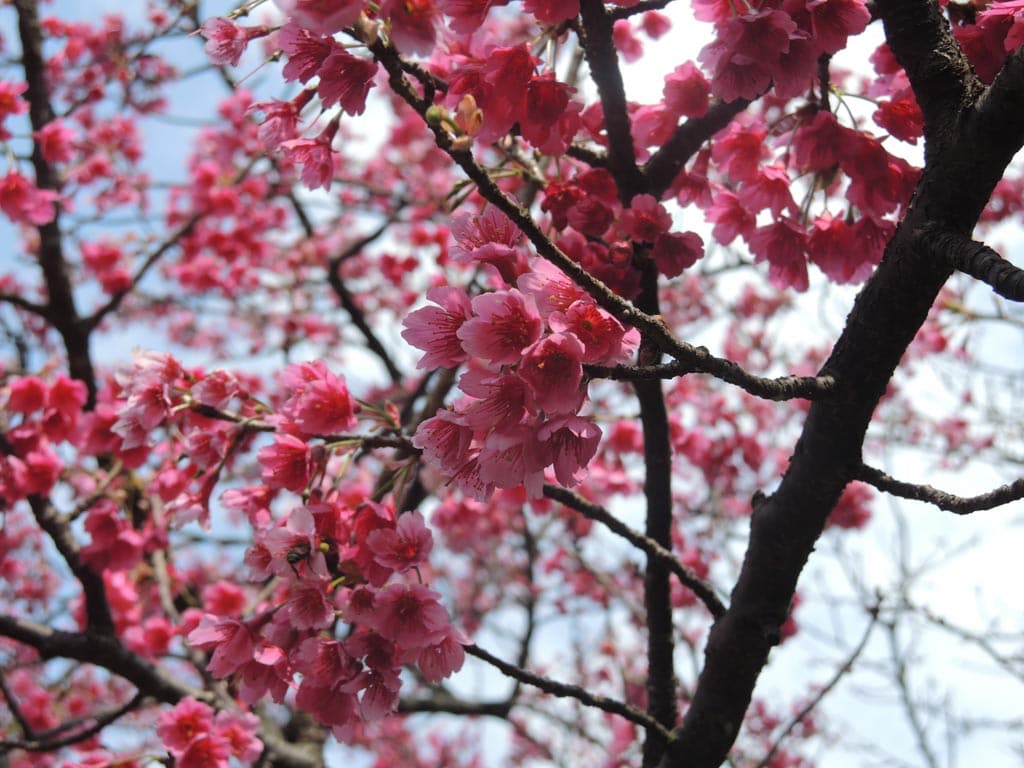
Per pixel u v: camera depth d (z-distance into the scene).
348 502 0.60
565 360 0.42
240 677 0.55
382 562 0.50
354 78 0.46
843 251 0.59
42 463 0.81
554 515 1.34
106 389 1.01
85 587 0.79
